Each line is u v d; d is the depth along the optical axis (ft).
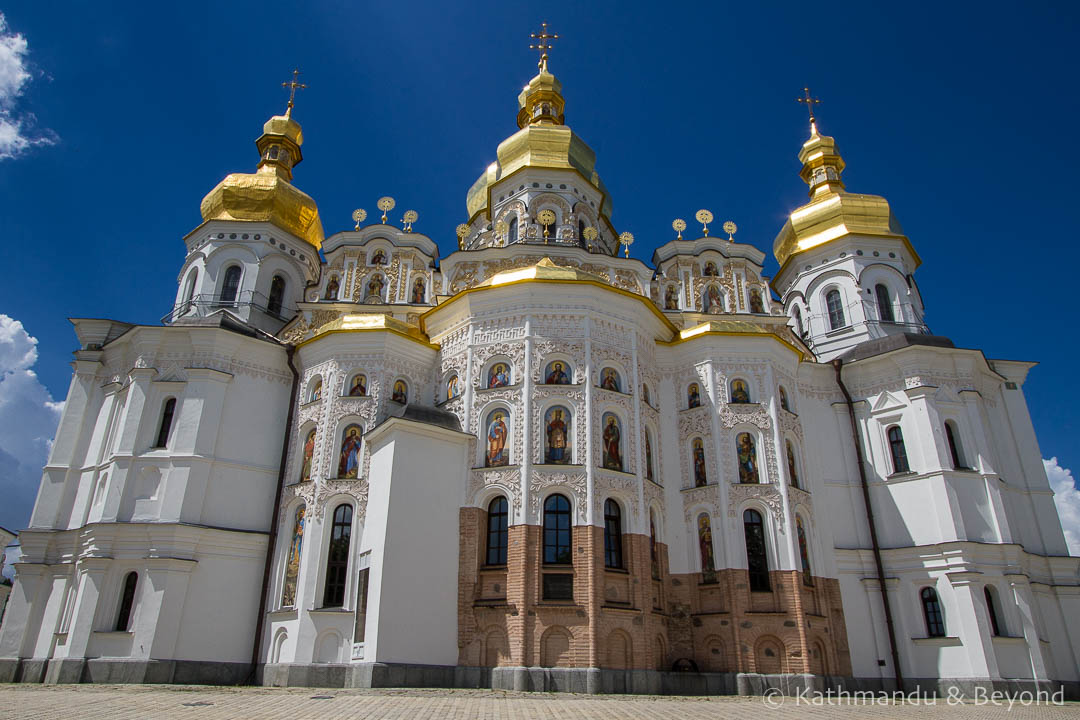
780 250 162.09
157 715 51.13
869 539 116.16
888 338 125.59
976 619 103.40
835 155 169.78
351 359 113.09
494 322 109.19
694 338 115.75
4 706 55.67
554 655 88.89
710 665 98.53
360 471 104.42
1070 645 110.52
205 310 141.18
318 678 92.84
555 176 146.10
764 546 103.45
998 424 124.98
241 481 111.75
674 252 144.46
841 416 124.57
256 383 118.42
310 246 154.61
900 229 154.20
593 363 104.94
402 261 139.64
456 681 89.86
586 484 97.04
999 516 110.01
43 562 111.14
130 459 108.58
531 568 92.48
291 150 169.37
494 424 103.04
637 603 95.09
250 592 106.93
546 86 170.71
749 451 108.58
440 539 95.50
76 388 123.03
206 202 153.99
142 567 102.83
